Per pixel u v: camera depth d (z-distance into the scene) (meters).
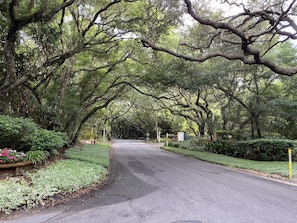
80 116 19.80
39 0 10.07
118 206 5.96
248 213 5.42
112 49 17.05
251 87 19.97
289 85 19.27
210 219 5.05
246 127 23.14
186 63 16.77
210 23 11.09
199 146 23.95
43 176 7.54
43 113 14.45
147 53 17.31
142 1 12.61
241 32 10.66
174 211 5.56
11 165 7.62
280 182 8.98
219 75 17.59
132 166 13.27
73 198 6.61
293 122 19.84
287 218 5.10
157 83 18.45
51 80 16.66
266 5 12.24
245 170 11.91
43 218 5.11
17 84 10.55
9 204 5.40
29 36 12.70
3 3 9.48
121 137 73.94
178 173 10.92
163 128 49.34
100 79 18.58
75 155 13.09
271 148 15.09
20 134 9.32
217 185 8.35
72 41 13.44
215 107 26.34
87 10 13.72
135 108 47.69
